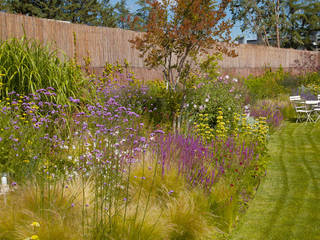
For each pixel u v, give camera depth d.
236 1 30.95
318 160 7.54
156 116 7.85
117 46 11.29
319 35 37.91
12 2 24.73
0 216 3.19
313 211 4.94
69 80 6.75
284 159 7.67
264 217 4.76
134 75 10.83
